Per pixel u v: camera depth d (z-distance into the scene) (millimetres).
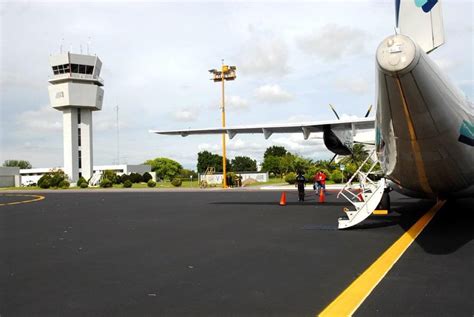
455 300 5113
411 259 7398
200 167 115938
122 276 6773
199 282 6277
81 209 20734
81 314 4965
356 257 7707
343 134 15984
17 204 25594
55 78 80375
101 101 84000
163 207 20703
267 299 5359
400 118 8117
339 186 38719
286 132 17750
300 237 10219
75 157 81375
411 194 12430
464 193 11430
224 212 17172
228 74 48844
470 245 8477
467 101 9008
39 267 7570
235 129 17422
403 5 9648
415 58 6961
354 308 4934
